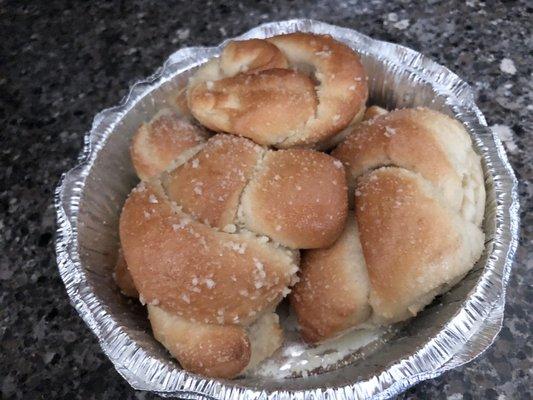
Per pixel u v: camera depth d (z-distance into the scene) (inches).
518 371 8.1
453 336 7.0
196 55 9.7
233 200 7.4
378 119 8.2
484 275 7.3
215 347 7.2
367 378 6.9
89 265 8.0
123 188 9.0
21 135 11.0
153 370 7.0
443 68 9.1
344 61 8.2
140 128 8.7
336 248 7.7
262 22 12.0
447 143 7.7
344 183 7.7
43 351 8.7
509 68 11.0
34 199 10.2
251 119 7.8
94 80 11.6
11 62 12.0
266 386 7.0
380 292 7.3
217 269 7.1
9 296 9.3
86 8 12.7
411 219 7.2
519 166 9.8
